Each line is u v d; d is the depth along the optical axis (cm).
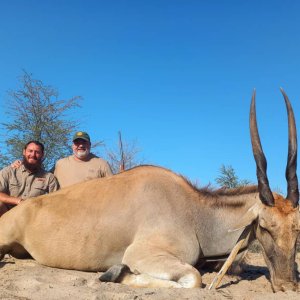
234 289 218
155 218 237
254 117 229
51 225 249
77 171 346
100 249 242
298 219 214
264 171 221
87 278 227
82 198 253
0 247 259
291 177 221
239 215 246
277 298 190
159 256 222
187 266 213
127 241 240
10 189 316
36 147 316
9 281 213
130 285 212
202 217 245
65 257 246
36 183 320
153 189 244
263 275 266
